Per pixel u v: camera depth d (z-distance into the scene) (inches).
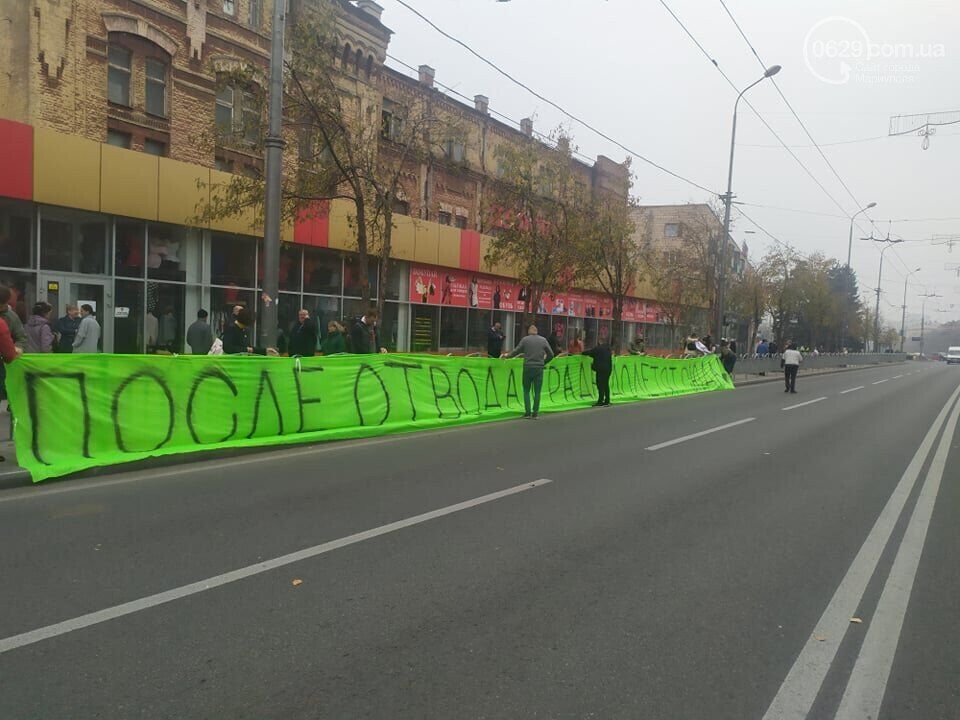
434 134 680.4
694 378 924.0
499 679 131.8
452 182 1012.5
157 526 221.3
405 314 901.2
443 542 213.0
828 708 126.4
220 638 145.6
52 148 524.1
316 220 733.9
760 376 1305.4
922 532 242.8
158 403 322.3
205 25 666.8
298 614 158.4
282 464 325.4
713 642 150.9
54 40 552.4
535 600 170.7
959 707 128.1
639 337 966.4
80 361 296.8
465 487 285.6
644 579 187.8
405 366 457.4
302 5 526.6
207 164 677.3
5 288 355.3
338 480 292.8
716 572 195.2
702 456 378.9
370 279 840.9
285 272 733.9
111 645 141.4
